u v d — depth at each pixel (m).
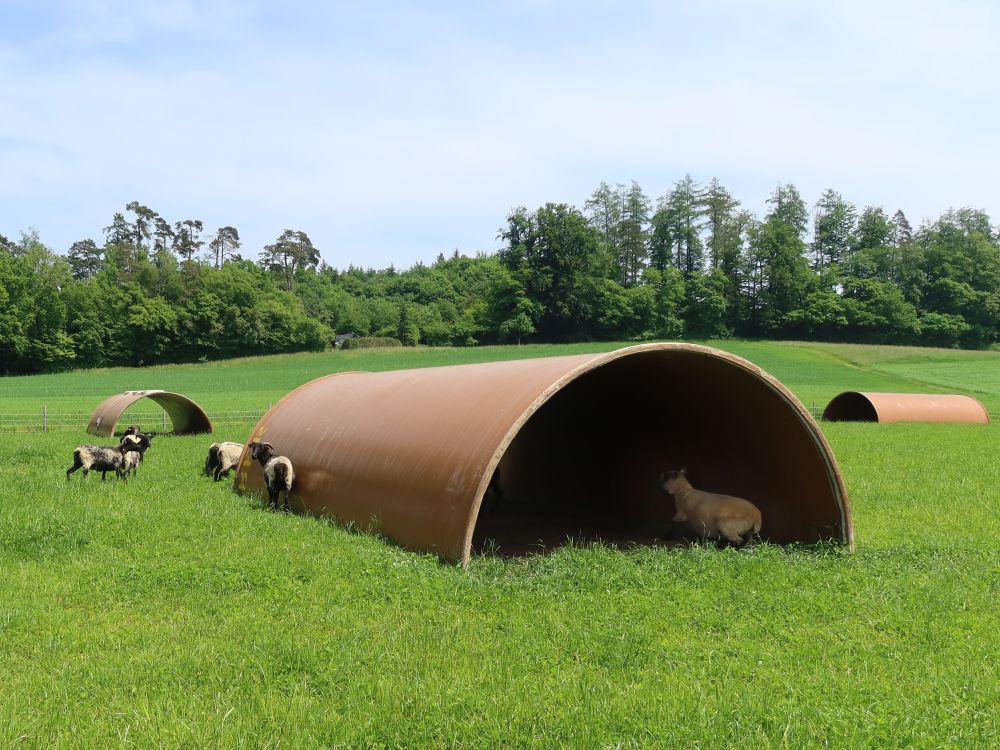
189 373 77.50
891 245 136.88
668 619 6.47
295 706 4.71
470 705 4.71
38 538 8.88
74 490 12.31
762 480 10.61
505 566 8.11
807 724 4.54
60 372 90.25
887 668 5.51
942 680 5.27
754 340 116.81
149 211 175.88
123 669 5.24
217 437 23.72
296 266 167.75
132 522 9.77
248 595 6.93
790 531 10.18
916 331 115.00
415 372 13.21
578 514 13.43
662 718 4.60
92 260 161.12
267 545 8.83
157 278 109.81
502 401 8.91
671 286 119.25
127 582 7.29
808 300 119.88
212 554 8.33
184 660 5.38
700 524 9.85
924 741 4.36
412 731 4.42
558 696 4.85
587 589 7.32
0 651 5.64
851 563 8.50
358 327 131.62
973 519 11.14
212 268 114.50
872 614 6.68
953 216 141.75
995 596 7.30
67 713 4.63
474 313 128.00
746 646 5.86
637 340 115.38
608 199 143.00
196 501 11.73
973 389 58.28
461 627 6.14
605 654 5.60
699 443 11.60
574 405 13.56
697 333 120.56
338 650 5.57
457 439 8.87
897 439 23.81
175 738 4.29
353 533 9.84
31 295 93.81
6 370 92.38
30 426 29.83
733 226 129.88
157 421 31.84
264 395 51.00
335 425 12.16
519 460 16.67
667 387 10.99
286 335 110.50
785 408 9.33
